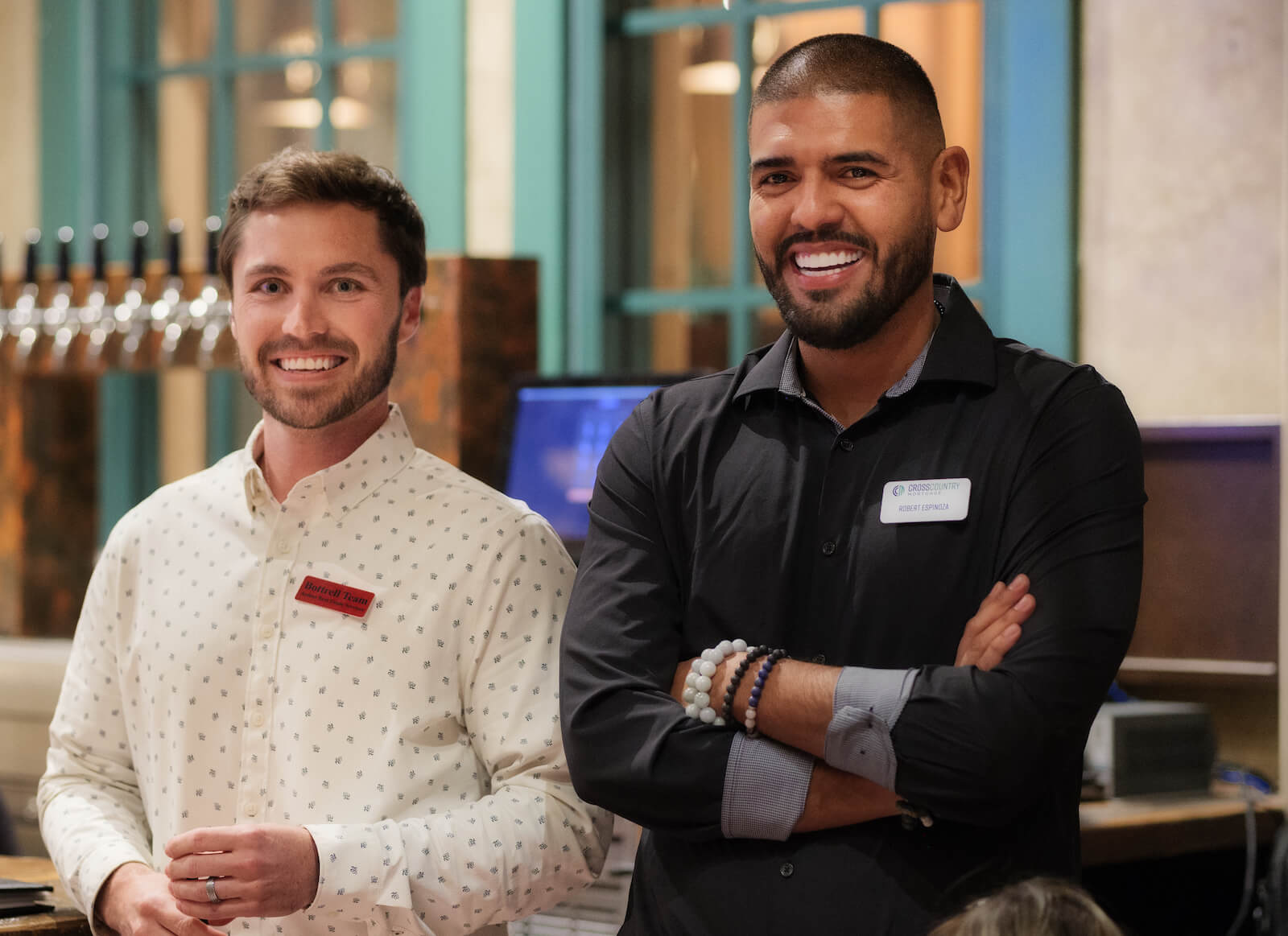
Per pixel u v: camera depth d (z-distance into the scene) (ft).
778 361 9.24
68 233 19.15
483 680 9.69
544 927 12.39
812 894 8.29
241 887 8.68
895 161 8.71
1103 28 16.01
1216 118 15.42
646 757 8.51
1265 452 14.37
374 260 9.99
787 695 8.36
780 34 18.40
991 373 8.80
